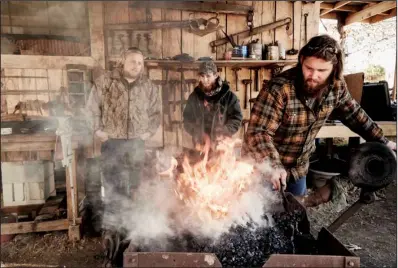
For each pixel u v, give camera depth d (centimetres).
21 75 366
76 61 361
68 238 260
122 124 282
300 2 410
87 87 365
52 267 221
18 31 371
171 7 371
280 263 123
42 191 285
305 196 192
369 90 402
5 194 278
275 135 198
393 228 285
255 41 395
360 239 266
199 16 386
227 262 133
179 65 380
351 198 335
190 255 123
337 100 186
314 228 286
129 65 275
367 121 190
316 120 188
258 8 401
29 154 242
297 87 176
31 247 247
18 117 312
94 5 353
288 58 412
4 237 252
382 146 152
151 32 372
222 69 406
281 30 411
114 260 170
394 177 151
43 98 374
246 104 418
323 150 438
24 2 364
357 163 153
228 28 397
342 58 161
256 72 417
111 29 361
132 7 363
